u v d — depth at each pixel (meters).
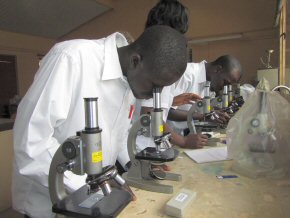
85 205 0.76
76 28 6.97
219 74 2.29
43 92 0.92
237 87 2.85
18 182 1.05
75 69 0.99
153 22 1.29
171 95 1.76
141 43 0.96
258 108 1.24
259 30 5.54
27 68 6.42
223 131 2.03
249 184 1.08
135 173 1.13
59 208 0.74
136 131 1.13
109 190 0.73
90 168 0.68
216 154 1.50
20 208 1.09
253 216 0.83
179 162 1.38
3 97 5.87
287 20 3.36
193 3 6.00
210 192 1.01
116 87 1.11
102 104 1.10
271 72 3.54
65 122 1.03
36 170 0.88
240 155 1.23
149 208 0.90
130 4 6.56
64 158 0.72
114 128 1.18
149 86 1.00
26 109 0.93
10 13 5.32
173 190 1.03
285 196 0.97
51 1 5.43
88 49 1.05
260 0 5.48
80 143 0.68
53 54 1.02
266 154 1.18
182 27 1.29
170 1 1.29
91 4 6.08
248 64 5.69
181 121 2.22
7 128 2.63
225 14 5.78
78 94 1.02
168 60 0.89
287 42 3.42
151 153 1.15
